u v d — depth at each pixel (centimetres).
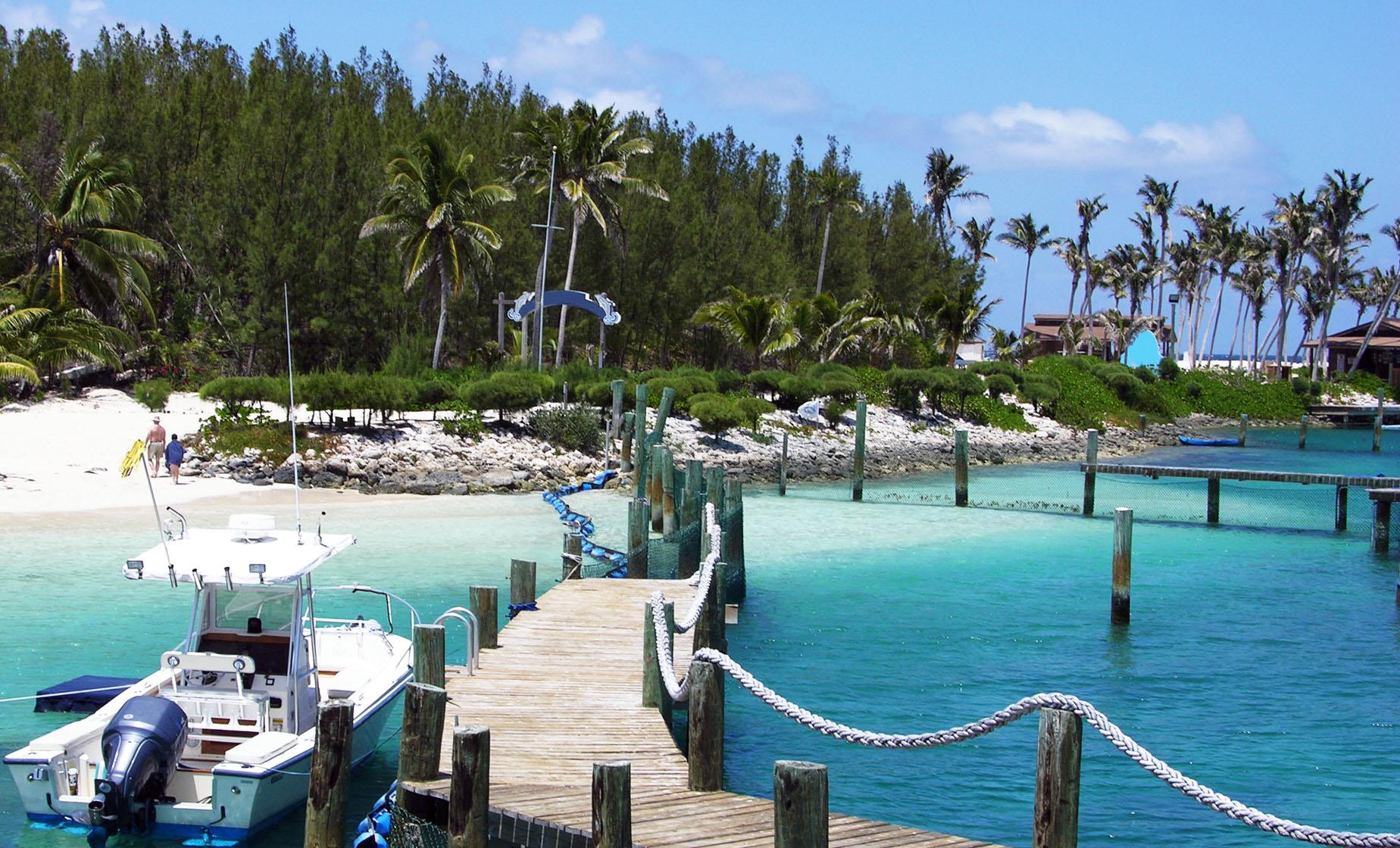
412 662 1315
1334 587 2598
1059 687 1784
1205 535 3341
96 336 4131
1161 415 7962
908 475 4944
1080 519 3594
